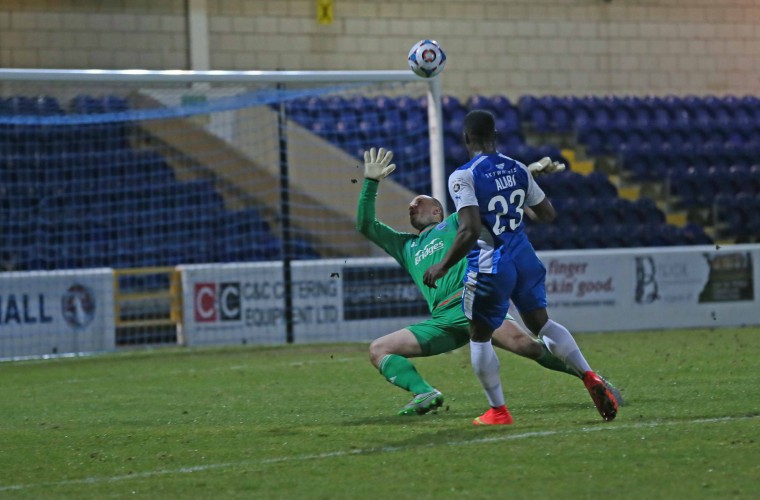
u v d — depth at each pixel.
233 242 54.47
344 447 18.56
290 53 58.66
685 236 58.03
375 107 59.44
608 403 19.98
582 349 38.78
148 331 44.62
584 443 17.72
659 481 14.88
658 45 64.75
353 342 45.28
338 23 59.44
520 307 20.64
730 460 16.08
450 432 19.53
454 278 23.25
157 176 54.28
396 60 60.34
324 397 27.34
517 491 14.61
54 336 42.84
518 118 61.50
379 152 24.28
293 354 40.31
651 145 62.47
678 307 48.69
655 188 61.75
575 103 62.75
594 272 47.66
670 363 32.53
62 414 25.92
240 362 37.91
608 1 63.81
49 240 51.88
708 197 61.47
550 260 47.00
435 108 41.53
